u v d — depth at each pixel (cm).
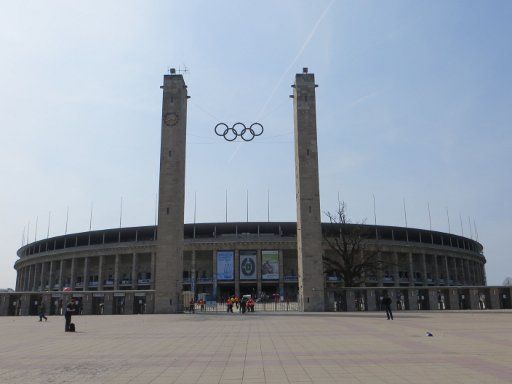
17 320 4472
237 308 6825
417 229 11012
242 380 1270
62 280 10988
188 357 1714
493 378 1241
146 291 5956
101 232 10731
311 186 6291
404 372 1342
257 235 10094
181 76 6562
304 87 6588
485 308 6066
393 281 10294
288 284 9838
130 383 1249
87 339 2425
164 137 6384
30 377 1348
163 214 6156
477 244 13362
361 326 3098
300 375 1326
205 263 9906
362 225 7925
